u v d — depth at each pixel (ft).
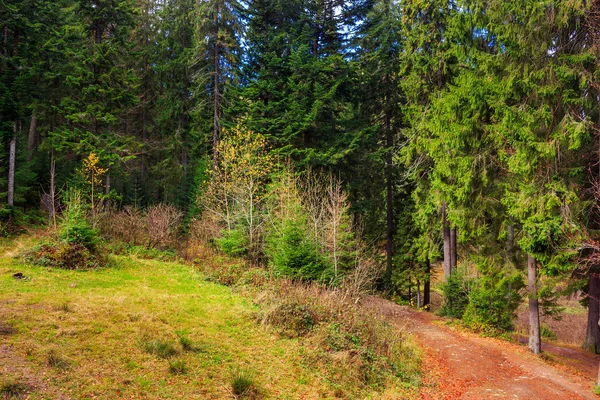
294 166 67.46
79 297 34.32
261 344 31.14
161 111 98.02
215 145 75.51
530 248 37.52
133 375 22.86
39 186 78.89
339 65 74.95
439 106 51.13
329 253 52.85
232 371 25.93
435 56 59.06
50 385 20.24
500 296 50.42
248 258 58.59
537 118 37.35
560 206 36.29
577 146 34.22
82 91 71.77
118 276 45.55
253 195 65.21
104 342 26.11
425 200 65.67
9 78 67.97
